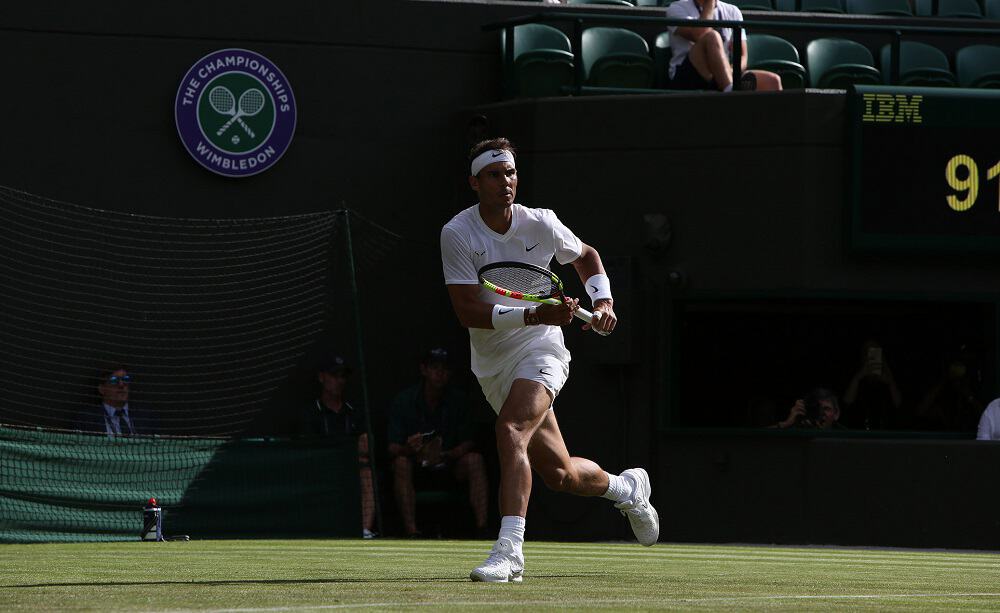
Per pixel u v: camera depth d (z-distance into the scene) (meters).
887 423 44.91
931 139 40.19
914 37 49.03
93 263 42.94
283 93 44.78
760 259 40.59
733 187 40.94
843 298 40.56
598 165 42.03
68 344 42.47
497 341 19.72
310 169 45.09
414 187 45.84
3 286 42.06
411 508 41.34
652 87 46.03
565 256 20.66
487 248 19.84
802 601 16.17
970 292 41.06
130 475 38.03
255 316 44.16
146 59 43.81
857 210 40.00
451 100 46.19
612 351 41.19
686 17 44.56
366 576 20.05
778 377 48.47
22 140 42.69
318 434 42.28
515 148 43.12
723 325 48.28
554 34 46.44
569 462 20.61
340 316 44.81
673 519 41.03
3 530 35.94
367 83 45.59
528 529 41.94
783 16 48.28
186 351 43.50
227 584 17.98
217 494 39.06
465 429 42.50
